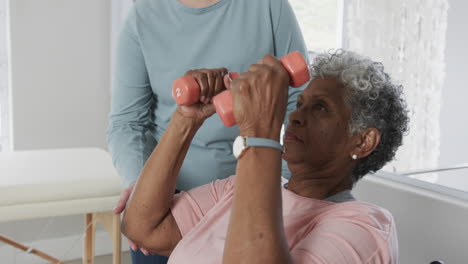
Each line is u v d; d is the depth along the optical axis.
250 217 0.77
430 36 1.72
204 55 1.36
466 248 1.14
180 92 0.93
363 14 1.92
